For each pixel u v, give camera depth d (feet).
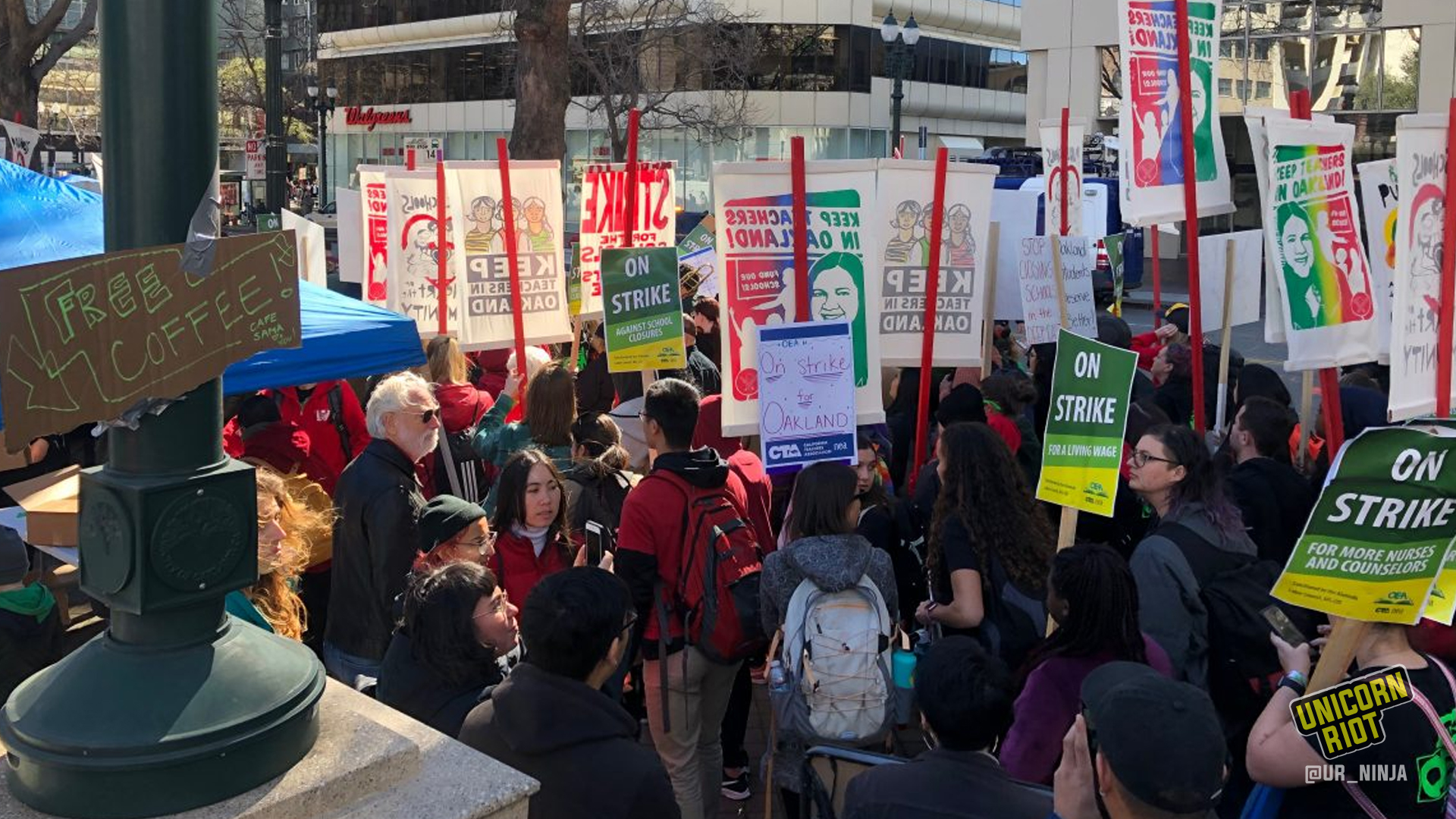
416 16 194.70
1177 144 19.58
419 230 26.68
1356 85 109.40
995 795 9.68
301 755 8.59
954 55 194.18
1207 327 30.09
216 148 8.14
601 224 27.55
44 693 8.11
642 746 10.42
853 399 18.65
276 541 13.92
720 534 15.65
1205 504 14.15
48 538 16.78
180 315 7.88
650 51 156.25
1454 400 16.88
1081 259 30.09
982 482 15.05
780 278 19.67
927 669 10.09
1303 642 12.39
